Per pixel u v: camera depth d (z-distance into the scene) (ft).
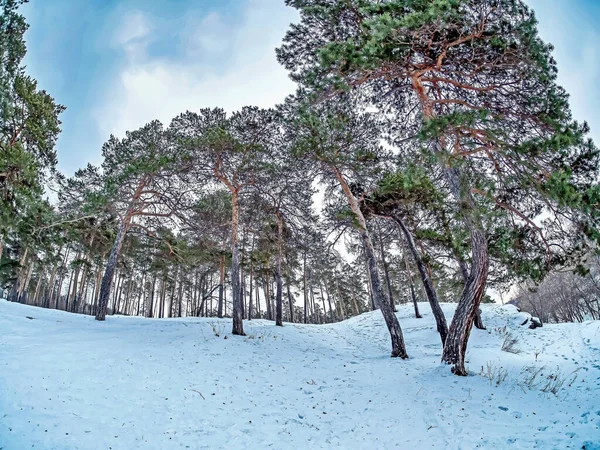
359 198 48.96
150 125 58.95
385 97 34.17
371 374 32.65
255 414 21.67
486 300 86.63
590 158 22.67
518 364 32.89
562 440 15.16
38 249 71.26
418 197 44.09
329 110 33.83
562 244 29.63
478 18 23.56
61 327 42.47
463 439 16.83
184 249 63.46
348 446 17.51
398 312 80.38
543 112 24.17
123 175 48.06
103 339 36.52
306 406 23.75
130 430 17.65
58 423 17.01
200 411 21.27
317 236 59.16
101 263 87.76
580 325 55.52
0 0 39.70
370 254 43.75
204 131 52.95
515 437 16.33
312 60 32.35
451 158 21.71
